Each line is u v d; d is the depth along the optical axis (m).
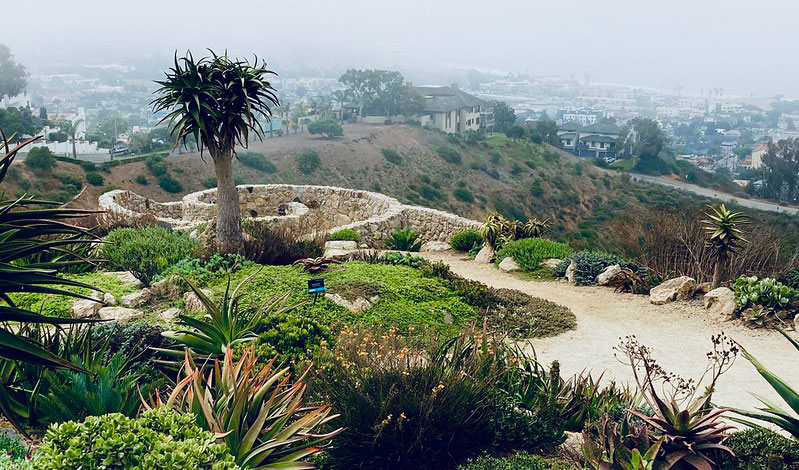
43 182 68.62
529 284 17.02
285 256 16.23
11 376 7.64
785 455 6.96
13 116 92.31
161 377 8.75
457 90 177.62
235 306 9.55
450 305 13.78
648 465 6.54
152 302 13.05
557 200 113.75
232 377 6.37
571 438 7.96
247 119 15.39
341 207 28.28
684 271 16.39
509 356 9.02
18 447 6.32
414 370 7.77
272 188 28.73
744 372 10.83
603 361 11.45
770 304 13.05
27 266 6.88
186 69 15.18
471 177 118.00
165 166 84.75
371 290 13.61
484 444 7.69
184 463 4.57
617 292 15.77
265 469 5.63
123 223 20.02
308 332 9.41
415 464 7.23
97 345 9.05
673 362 11.35
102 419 4.88
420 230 25.25
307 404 7.23
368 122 151.12
